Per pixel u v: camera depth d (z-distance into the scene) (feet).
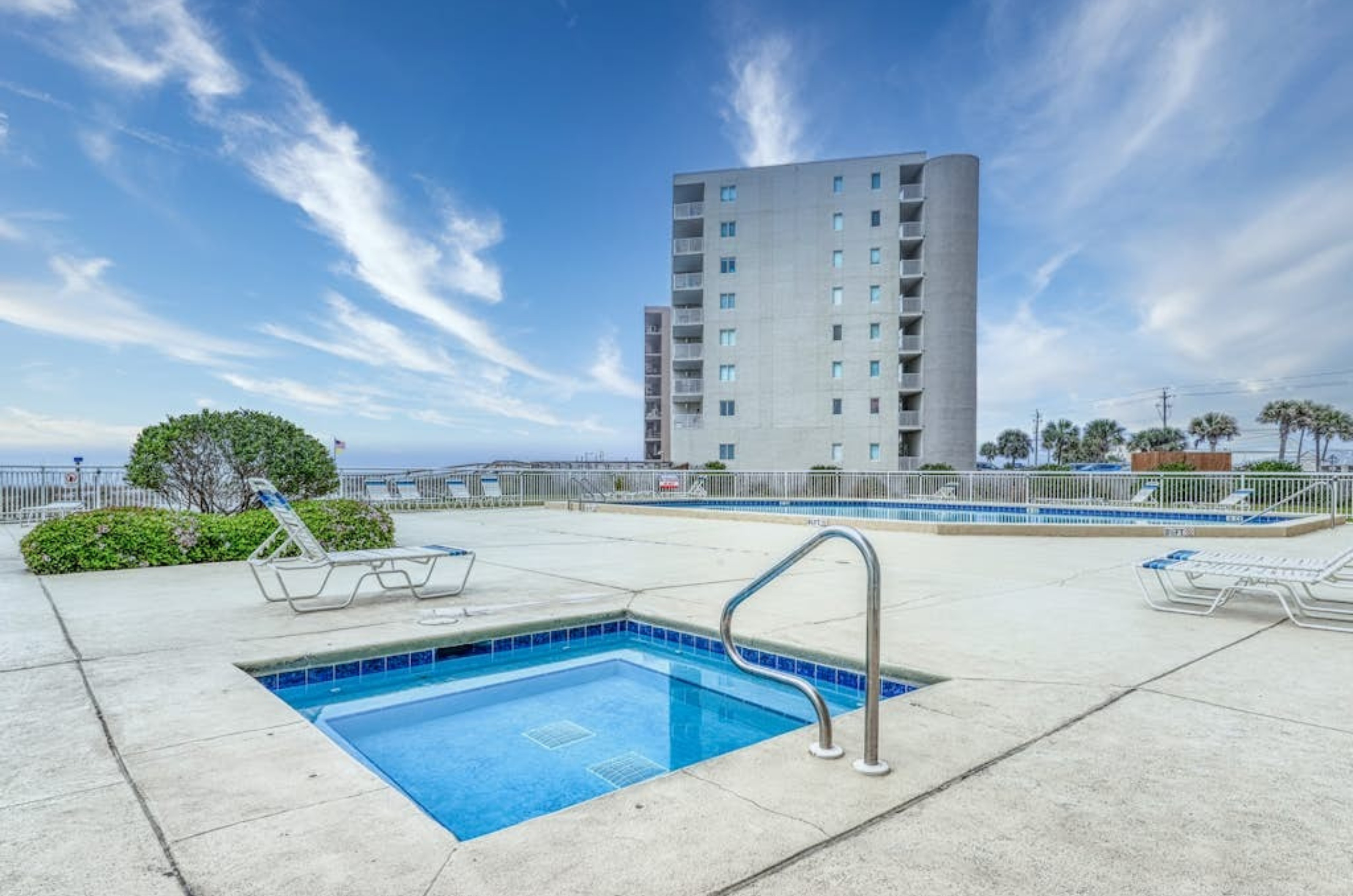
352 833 6.22
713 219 136.05
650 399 193.88
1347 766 7.93
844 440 130.72
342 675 13.51
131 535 24.89
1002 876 5.56
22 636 14.44
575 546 32.73
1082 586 21.20
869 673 7.61
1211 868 5.72
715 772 7.62
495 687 13.85
